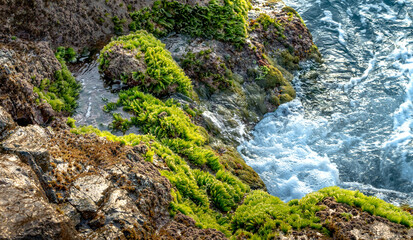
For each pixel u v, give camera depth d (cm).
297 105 1842
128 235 779
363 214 1014
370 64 2080
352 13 2447
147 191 916
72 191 798
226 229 1058
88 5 1636
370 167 1545
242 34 1891
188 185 1112
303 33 2141
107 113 1374
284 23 2106
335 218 999
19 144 805
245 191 1287
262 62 1884
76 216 754
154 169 1048
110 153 1003
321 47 2217
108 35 1683
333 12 2458
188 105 1546
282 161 1575
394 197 1434
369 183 1498
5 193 633
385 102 1830
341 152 1614
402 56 2088
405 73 1978
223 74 1748
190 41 1809
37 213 619
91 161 930
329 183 1487
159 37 1803
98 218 771
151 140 1255
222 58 1806
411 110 1778
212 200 1173
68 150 942
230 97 1714
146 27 1784
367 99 1859
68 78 1431
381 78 1973
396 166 1534
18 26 1396
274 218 1048
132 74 1470
